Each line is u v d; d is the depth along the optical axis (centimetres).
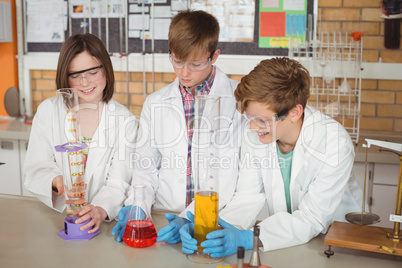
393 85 356
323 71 350
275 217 182
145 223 172
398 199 163
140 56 388
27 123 394
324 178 186
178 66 209
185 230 167
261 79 170
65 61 214
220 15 369
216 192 163
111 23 393
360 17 353
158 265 157
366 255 167
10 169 374
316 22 358
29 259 161
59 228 187
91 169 225
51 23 407
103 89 226
